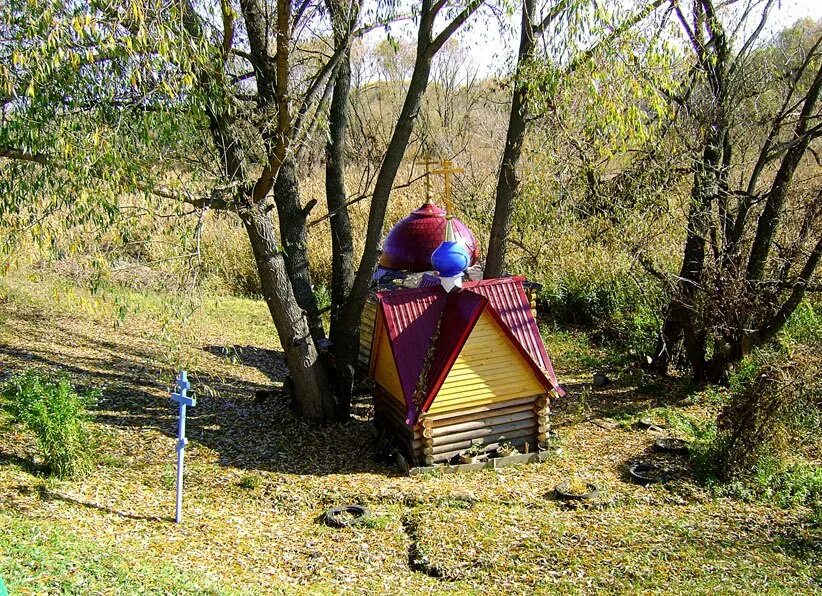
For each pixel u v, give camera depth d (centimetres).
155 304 1268
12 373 1277
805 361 1099
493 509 954
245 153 1033
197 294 975
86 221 822
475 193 2303
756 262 1327
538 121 1382
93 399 973
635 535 891
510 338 1064
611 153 1155
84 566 629
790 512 963
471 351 1058
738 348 1373
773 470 1056
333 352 1236
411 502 965
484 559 822
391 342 1064
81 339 1560
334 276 1340
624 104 1009
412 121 1137
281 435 1170
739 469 1045
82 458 934
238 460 1078
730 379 1397
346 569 791
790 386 1055
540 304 2005
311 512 941
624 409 1345
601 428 1261
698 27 1272
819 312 1606
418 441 1061
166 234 952
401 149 1150
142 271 1014
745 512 964
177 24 816
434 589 761
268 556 806
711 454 1079
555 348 1752
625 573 799
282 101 977
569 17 988
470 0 1027
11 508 773
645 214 1430
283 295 1137
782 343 1369
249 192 1051
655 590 764
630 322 1742
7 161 847
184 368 1070
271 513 930
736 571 810
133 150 820
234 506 935
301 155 1227
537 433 1124
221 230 1942
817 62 1438
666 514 955
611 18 980
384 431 1145
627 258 1591
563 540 873
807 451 1144
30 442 977
